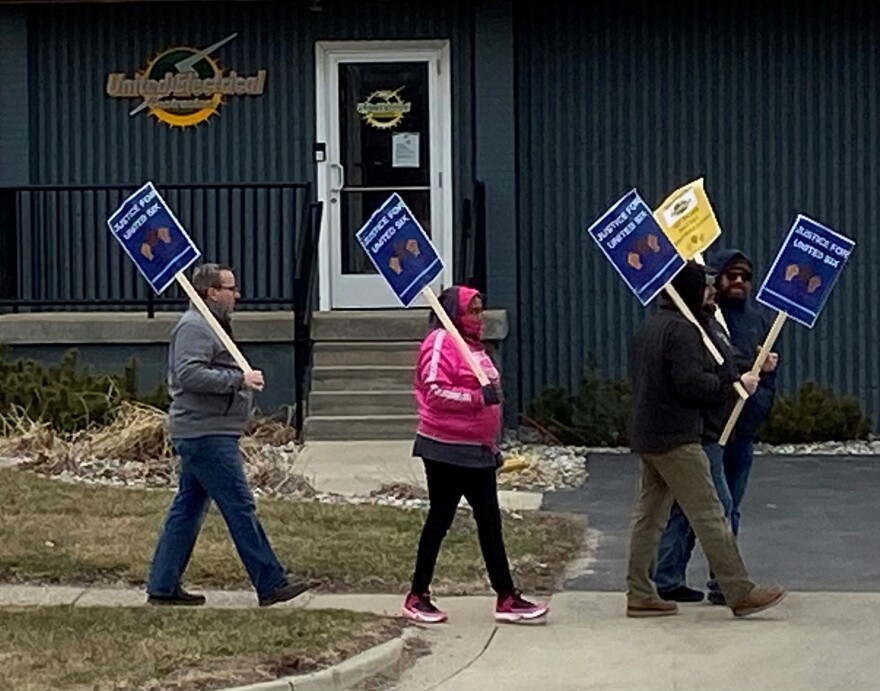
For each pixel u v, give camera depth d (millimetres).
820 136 16219
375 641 8141
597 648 8281
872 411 16234
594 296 16250
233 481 8742
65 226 16391
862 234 16234
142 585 9562
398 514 11312
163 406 14227
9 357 15047
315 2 16016
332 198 16328
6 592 9391
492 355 15305
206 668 7555
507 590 8766
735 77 16219
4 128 16328
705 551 8812
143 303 15148
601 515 11773
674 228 9242
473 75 16156
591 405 15320
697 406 8703
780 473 13711
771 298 9016
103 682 7324
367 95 16359
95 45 16406
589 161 16250
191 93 16359
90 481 12469
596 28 16219
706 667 7922
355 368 14797
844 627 8625
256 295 16297
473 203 15742
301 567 9719
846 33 16188
